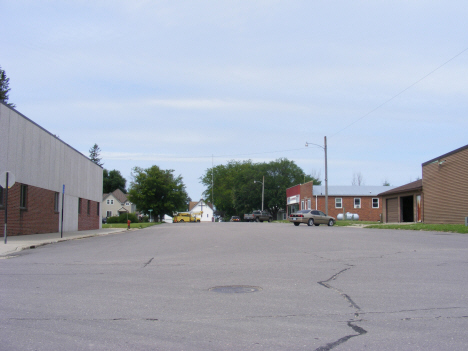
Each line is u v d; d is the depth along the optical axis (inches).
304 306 260.7
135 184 3120.1
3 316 241.1
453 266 410.9
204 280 352.2
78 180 1331.2
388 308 254.4
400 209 1643.7
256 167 3801.7
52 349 187.5
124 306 263.1
